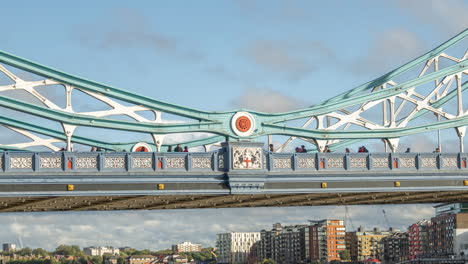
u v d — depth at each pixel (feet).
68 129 154.20
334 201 189.26
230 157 155.84
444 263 648.38
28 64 153.17
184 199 167.53
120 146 188.65
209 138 196.54
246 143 157.48
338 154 163.94
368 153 165.37
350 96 197.67
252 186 157.28
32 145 177.88
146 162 152.35
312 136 171.01
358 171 164.04
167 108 159.84
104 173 148.56
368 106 176.86
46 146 179.52
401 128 177.27
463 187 171.01
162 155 153.07
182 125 160.56
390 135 176.86
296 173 160.45
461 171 170.40
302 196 170.09
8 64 152.46
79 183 147.33
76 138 183.01
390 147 177.88
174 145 194.18
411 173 167.32
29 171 144.66
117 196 151.84
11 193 143.74
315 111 171.63
